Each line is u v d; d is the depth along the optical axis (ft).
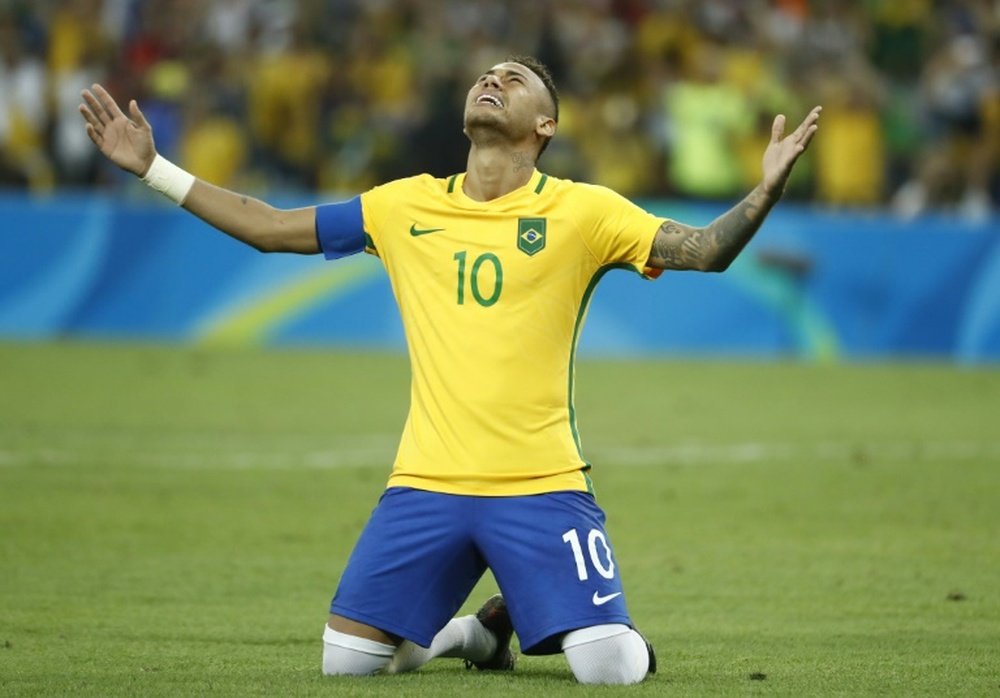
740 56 198.90
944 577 69.31
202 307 163.12
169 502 85.51
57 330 163.12
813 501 89.10
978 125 196.54
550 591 46.80
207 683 47.47
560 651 47.67
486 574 70.74
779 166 45.27
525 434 47.60
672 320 166.50
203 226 162.81
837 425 120.06
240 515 82.38
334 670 48.03
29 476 92.07
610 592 47.29
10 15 191.01
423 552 47.42
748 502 88.53
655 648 55.26
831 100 189.37
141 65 195.42
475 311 48.24
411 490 47.83
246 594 64.39
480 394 47.70
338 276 164.04
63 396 125.39
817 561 72.74
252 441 107.24
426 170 176.96
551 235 48.42
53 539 75.05
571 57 191.31
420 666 49.73
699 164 182.80
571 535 47.09
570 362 48.93
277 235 50.21
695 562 72.49
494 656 50.83
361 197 50.42
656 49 195.21
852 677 50.03
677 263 47.96
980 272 168.25
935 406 131.95
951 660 53.01
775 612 62.23
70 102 186.09
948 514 85.51
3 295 163.22
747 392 138.31
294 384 135.74
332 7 199.21
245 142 184.34
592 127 184.14
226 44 196.85
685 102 183.52
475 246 48.57
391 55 193.16
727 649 55.06
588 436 112.88
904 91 208.54
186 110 184.34
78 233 163.02
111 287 163.53
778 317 166.50
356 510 84.53
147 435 108.58
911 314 167.63
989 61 203.10
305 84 184.44
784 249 165.89
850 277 166.71
